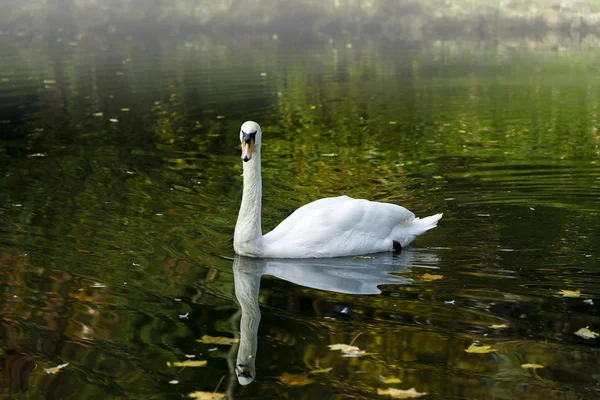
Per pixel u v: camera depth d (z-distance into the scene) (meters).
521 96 24.58
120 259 10.19
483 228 11.41
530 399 6.48
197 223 11.86
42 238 11.04
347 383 6.79
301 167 15.77
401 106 23.25
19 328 8.03
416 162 16.06
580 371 6.94
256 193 10.19
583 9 49.62
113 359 7.33
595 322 7.98
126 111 22.48
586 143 17.52
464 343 7.55
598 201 12.66
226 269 9.88
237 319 8.25
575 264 9.75
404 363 7.16
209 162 16.14
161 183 14.34
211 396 6.60
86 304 8.68
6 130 19.91
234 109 22.84
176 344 7.64
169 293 9.02
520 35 46.34
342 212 10.52
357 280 9.43
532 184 13.89
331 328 7.98
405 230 10.79
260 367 7.12
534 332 7.78
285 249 10.27
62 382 6.89
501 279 9.30
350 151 17.27
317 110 22.66
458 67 32.12
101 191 13.75
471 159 16.20
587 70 30.25
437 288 9.08
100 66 33.41
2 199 13.18
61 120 21.20
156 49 40.72
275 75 30.23
